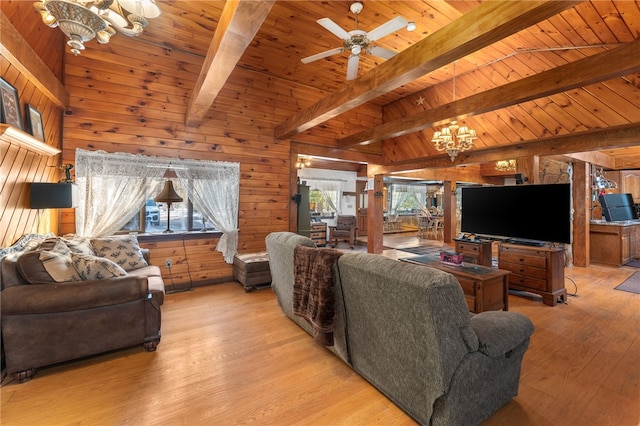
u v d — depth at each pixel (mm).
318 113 3688
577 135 3959
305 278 2344
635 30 2930
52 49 3193
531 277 3766
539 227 3756
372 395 1901
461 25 2025
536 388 1968
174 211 4488
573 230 5730
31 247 2352
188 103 4082
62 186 2719
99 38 1985
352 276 1880
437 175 8570
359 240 9586
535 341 2641
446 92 5250
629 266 5656
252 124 4754
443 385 1439
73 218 3588
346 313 2051
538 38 3633
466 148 4426
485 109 3283
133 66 3857
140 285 2357
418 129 4137
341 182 10258
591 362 2293
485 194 4383
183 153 4180
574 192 5703
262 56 4328
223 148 4496
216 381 2049
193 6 3281
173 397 1882
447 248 8141
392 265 1643
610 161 6750
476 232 4496
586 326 2963
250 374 2133
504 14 1767
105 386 1987
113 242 3342
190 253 4266
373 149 6465
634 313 3314
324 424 1658
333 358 2348
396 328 1650
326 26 2627
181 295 3898
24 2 2586
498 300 3252
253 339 2666
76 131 3525
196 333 2781
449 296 1437
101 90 3666
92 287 2193
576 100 3834
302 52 4211
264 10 1761
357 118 6105
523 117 4383
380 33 2688
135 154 3832
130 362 2279
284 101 5059
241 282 4191
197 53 4242
